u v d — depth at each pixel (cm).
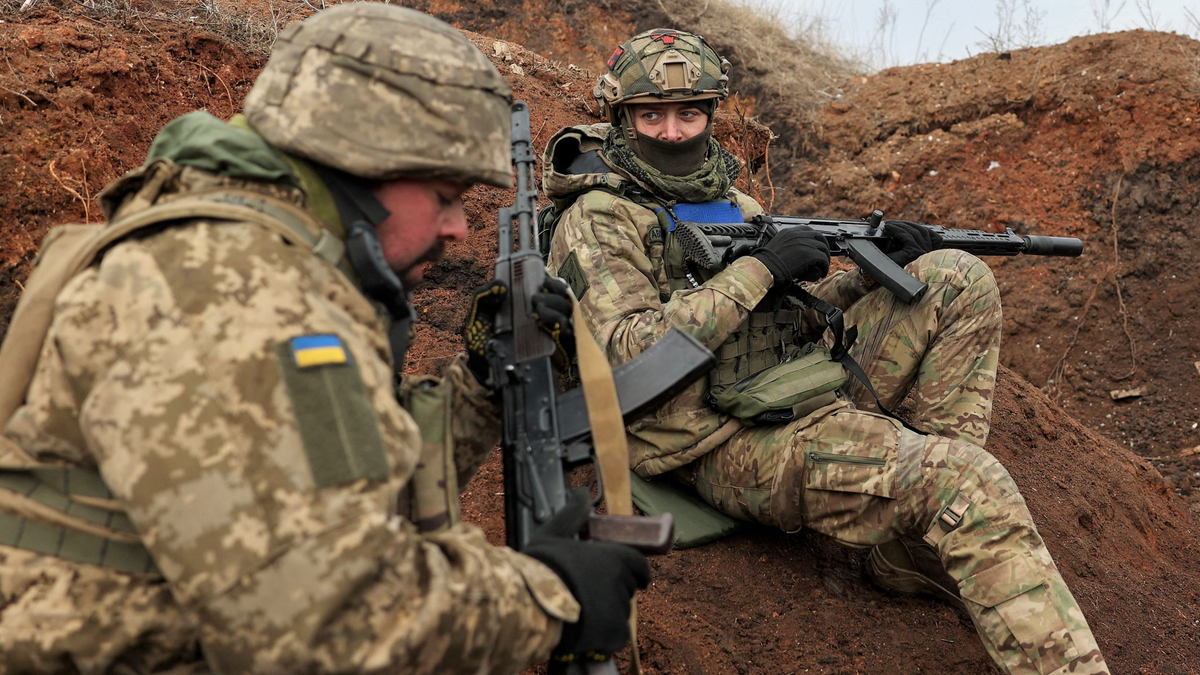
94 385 111
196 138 129
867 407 289
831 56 764
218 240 117
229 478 105
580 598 134
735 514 260
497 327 181
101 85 301
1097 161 622
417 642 111
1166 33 647
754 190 505
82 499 119
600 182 270
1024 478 340
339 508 108
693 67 267
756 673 232
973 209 636
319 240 127
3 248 264
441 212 143
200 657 123
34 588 117
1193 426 525
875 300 295
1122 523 352
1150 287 584
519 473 170
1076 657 202
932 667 244
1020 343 598
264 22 392
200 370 108
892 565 257
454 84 133
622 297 252
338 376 113
